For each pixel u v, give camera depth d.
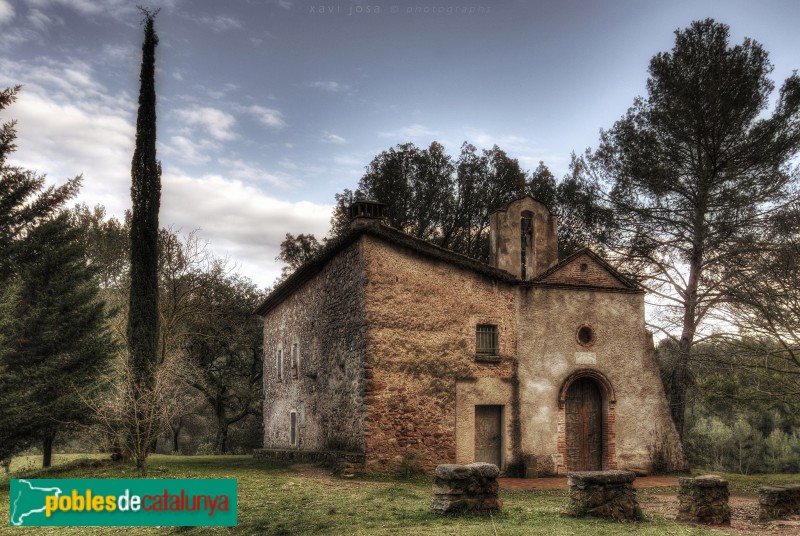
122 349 22.75
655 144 25.97
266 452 25.58
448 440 18.23
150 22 20.88
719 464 45.22
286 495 13.41
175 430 41.06
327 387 21.02
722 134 24.28
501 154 36.75
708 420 49.50
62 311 21.78
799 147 23.83
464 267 19.27
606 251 27.75
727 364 18.27
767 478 21.30
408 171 36.41
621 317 20.89
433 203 35.56
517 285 19.91
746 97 24.02
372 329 17.94
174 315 30.45
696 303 23.81
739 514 12.65
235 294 38.69
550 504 13.00
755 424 48.62
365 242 18.36
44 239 21.95
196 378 36.28
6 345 20.56
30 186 22.09
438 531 8.87
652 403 20.72
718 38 25.00
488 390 18.95
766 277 16.88
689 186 25.47
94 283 25.00
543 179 36.31
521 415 19.16
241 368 40.78
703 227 24.34
